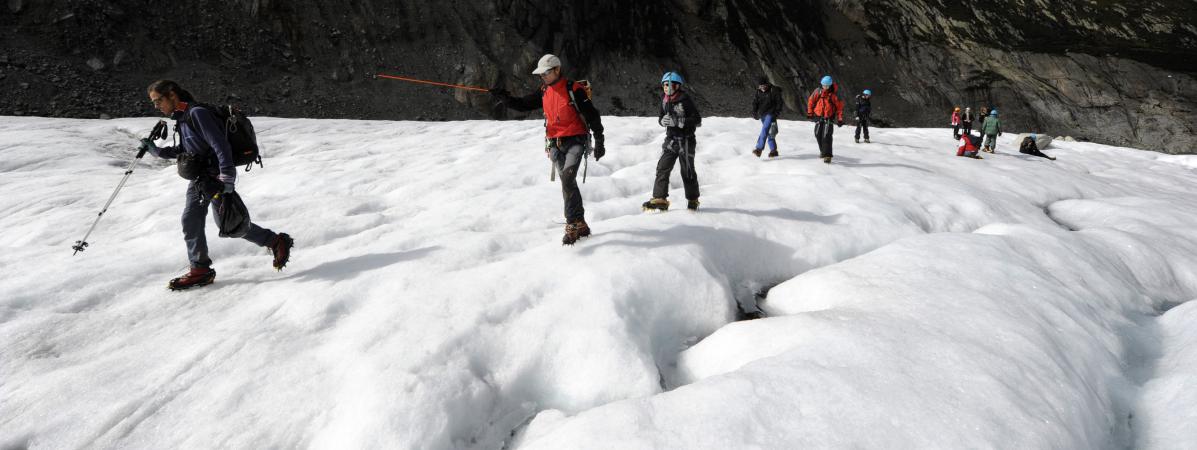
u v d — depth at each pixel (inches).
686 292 158.4
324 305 143.0
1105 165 578.6
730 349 131.5
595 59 1705.2
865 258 183.5
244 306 148.5
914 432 92.1
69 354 127.4
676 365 140.1
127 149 428.5
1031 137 615.8
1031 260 186.5
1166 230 263.4
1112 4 2325.3
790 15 2085.4
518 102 182.5
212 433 100.0
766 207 234.2
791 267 197.3
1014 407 99.8
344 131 544.1
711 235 190.9
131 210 251.4
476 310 136.3
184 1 1222.3
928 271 165.0
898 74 2047.2
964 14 2217.0
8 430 101.3
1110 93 1927.9
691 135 216.2
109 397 109.0
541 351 128.1
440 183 296.2
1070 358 125.0
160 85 148.1
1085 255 198.5
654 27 1852.9
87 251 196.9
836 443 89.6
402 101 1326.3
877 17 2183.8
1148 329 154.4
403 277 156.6
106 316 144.1
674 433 92.2
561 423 103.3
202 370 116.9
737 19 1971.0
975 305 140.4
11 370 119.8
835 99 362.3
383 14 1434.5
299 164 371.2
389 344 121.6
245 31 1259.8
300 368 116.3
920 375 107.2
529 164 331.6
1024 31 2203.5
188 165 148.9
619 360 125.6
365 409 102.3
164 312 146.6
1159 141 1808.6
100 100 994.7
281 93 1216.8
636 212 241.8
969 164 430.9
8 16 1034.7
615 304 141.9
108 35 1098.1
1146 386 123.5
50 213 253.0
